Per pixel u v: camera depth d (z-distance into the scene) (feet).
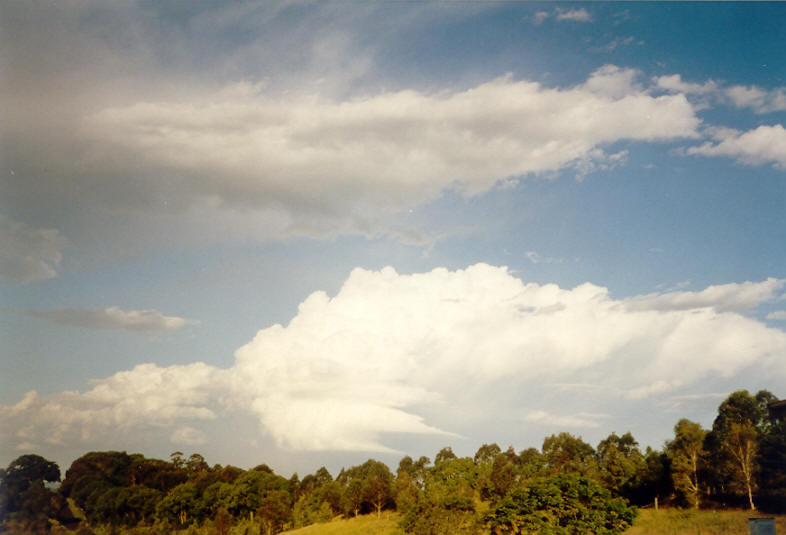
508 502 320.70
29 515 467.52
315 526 471.62
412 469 615.98
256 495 536.83
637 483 409.69
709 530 294.25
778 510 309.01
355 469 633.61
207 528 490.90
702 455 350.64
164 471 585.63
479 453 609.01
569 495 318.04
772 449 319.06
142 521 514.27
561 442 533.96
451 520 331.16
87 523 503.61
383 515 469.98
